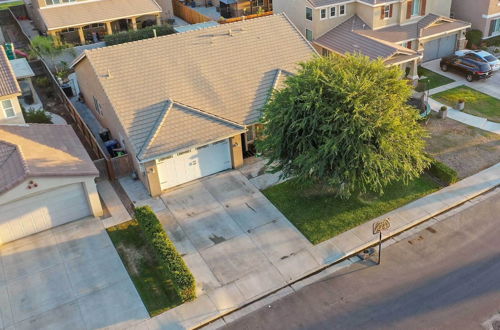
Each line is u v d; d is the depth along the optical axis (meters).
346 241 20.30
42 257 20.19
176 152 22.91
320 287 18.17
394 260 19.22
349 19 36.75
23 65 33.38
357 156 19.34
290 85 21.06
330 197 22.95
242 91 26.14
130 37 42.25
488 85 33.56
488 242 19.80
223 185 24.42
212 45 27.55
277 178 24.62
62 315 17.45
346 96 19.64
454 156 25.75
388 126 19.61
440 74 35.59
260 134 26.31
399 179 22.00
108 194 24.09
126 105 24.12
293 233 20.94
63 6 43.12
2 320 17.31
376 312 16.91
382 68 21.16
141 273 19.20
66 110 33.00
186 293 17.52
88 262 19.86
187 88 25.45
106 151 27.73
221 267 19.31
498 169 24.44
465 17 40.28
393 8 35.62
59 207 21.64
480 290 17.52
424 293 17.55
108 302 17.94
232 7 49.03
